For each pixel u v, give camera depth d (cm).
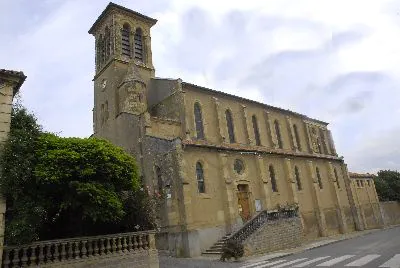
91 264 1372
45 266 1263
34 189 1381
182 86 3153
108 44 3819
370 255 1722
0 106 1318
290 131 4106
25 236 1234
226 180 2733
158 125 2898
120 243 1492
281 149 3772
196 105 3231
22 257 1228
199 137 3125
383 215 4947
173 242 2402
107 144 1650
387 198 5528
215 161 2764
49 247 1293
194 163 2595
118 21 3753
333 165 4216
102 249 1427
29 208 1305
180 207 2409
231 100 3566
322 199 3772
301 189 3550
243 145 3312
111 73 3566
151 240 1602
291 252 2305
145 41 3916
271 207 3053
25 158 1337
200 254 2344
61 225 1612
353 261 1563
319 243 2850
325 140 4759
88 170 1436
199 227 2431
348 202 4234
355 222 4191
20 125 1392
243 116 3597
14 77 1362
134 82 3294
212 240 2475
